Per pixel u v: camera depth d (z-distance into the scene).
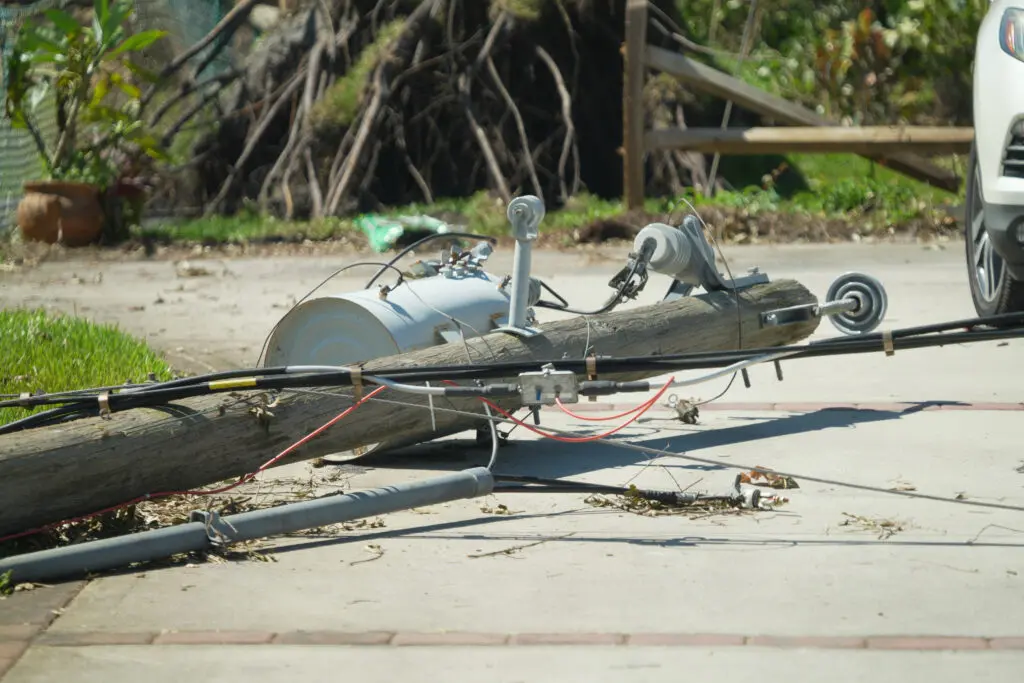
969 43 82.75
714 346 26.50
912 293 43.84
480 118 75.88
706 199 70.19
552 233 64.81
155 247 64.06
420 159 75.88
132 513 19.62
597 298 44.31
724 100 80.88
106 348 32.22
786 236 62.88
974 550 17.80
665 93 78.44
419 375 18.98
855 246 59.47
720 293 27.03
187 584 17.02
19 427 19.00
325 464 23.61
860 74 82.94
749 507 20.00
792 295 27.81
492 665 14.18
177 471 19.39
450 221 68.44
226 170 77.00
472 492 19.91
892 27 84.88
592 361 18.91
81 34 66.00
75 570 17.27
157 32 67.50
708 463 21.67
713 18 89.19
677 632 15.02
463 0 77.00
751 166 78.38
